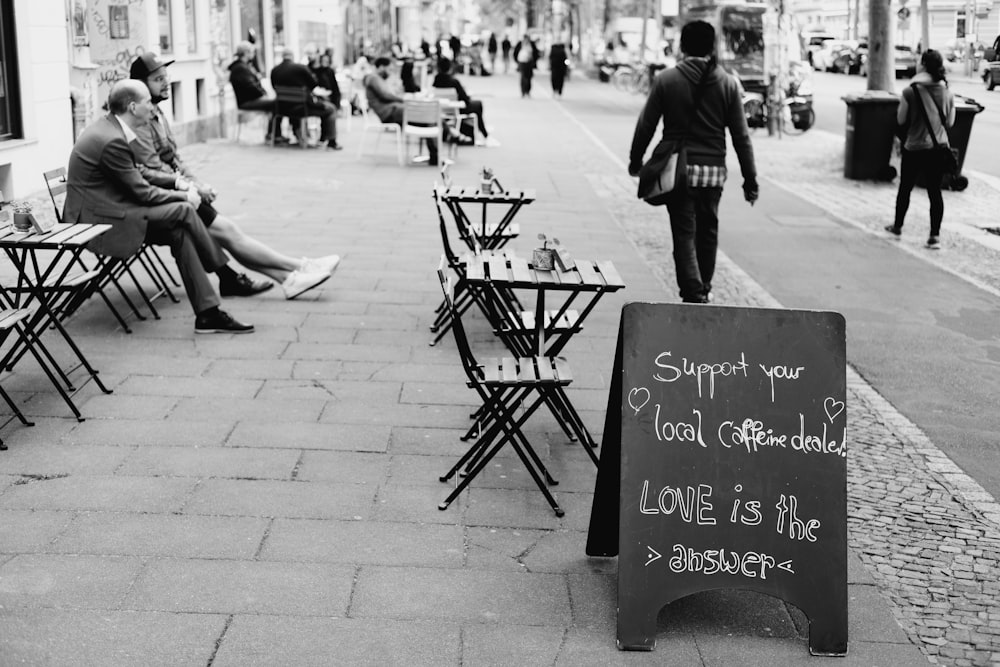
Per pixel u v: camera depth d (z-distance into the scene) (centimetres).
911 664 388
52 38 1276
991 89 1659
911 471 569
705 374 407
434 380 671
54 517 473
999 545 484
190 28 2077
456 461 550
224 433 576
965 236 1232
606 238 1172
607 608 416
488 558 451
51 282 765
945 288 984
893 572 456
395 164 1769
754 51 2714
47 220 1041
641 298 906
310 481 520
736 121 802
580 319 571
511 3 9438
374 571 435
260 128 2406
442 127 1919
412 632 392
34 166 1233
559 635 396
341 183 1530
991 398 692
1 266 896
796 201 1471
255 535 462
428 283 923
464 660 376
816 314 410
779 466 403
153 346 725
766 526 400
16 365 677
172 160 863
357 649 380
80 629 385
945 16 1856
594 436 588
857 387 708
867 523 503
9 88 1197
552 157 1930
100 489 503
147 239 759
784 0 2397
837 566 397
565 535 475
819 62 3791
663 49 3894
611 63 5166
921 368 750
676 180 794
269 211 1285
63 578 420
